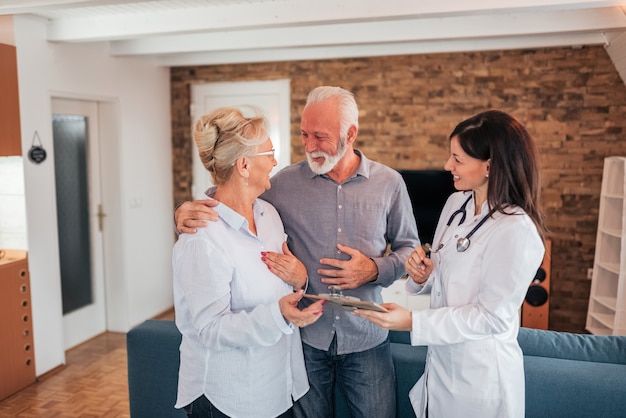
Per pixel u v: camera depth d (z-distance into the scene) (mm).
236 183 1466
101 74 4367
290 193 1803
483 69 4738
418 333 1418
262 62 5199
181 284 1432
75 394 3498
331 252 1755
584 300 4773
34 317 3664
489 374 1457
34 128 3645
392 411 1787
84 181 4527
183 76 5414
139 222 4930
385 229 1825
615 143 4562
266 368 1482
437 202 4824
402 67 4902
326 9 3160
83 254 4555
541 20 3600
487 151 1409
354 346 1723
